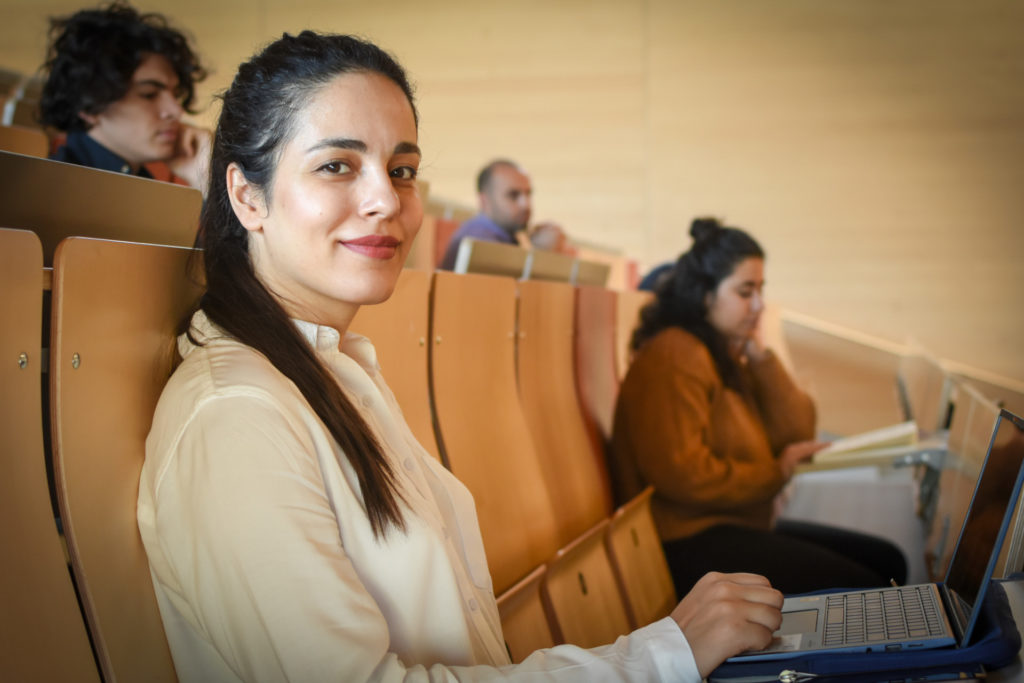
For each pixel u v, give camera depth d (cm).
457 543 102
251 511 75
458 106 554
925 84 505
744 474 274
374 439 90
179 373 85
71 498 77
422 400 154
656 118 536
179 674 85
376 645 76
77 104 214
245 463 76
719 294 288
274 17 554
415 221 97
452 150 555
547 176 548
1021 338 494
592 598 183
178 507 78
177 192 116
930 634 88
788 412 303
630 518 229
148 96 218
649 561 235
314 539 77
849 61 512
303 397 86
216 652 84
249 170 91
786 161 520
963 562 101
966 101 500
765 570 249
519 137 550
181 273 96
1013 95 496
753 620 88
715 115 529
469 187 555
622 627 194
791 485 302
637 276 476
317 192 90
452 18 551
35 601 72
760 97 524
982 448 225
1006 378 495
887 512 284
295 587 75
